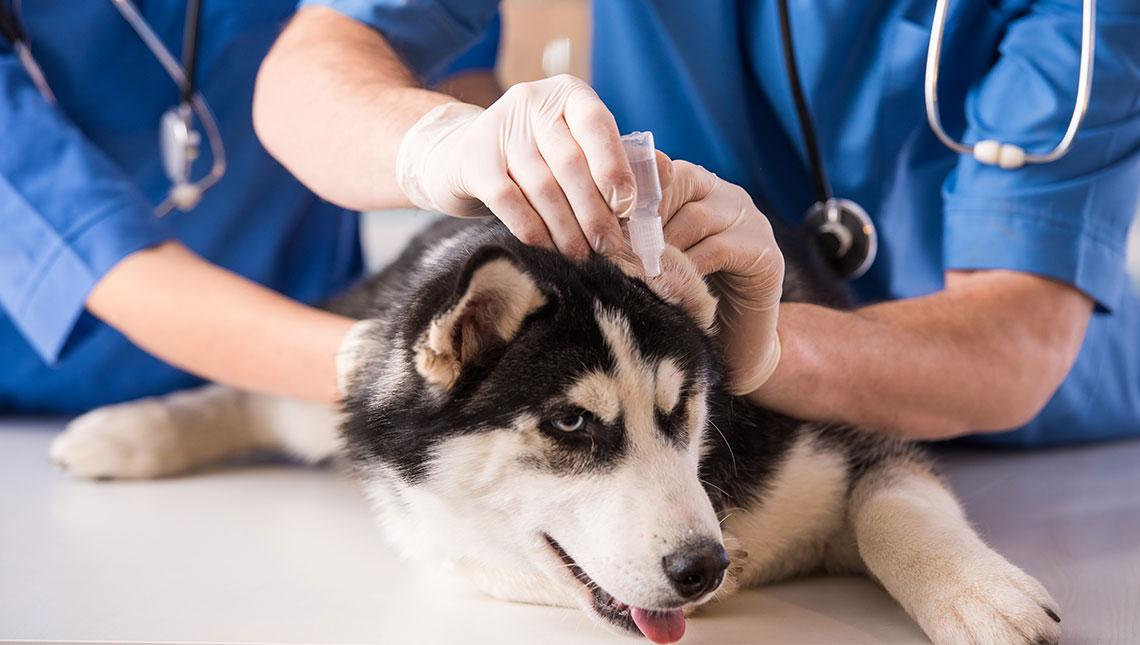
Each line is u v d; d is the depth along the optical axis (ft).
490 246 3.70
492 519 4.20
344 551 4.99
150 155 7.66
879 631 3.98
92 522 5.40
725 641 3.89
